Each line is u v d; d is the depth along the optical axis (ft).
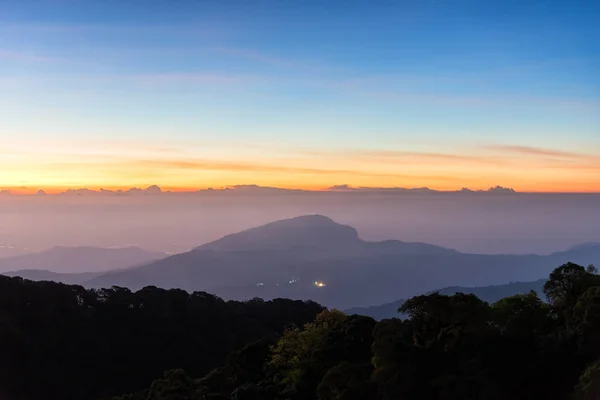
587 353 111.04
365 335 140.67
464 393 102.78
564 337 117.29
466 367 107.86
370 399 109.60
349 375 112.78
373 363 112.88
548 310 131.85
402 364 107.96
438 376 107.24
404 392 107.24
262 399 140.87
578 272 133.59
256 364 165.68
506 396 111.04
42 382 188.85
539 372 114.83
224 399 146.20
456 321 114.73
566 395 107.96
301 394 134.10
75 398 190.90
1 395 179.63
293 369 145.18
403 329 116.98
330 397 112.98
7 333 191.42
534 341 121.19
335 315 162.09
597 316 110.32
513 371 115.65
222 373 164.76
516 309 128.47
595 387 92.02
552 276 135.23
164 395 139.03
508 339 119.34
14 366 187.52
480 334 114.21
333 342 141.08
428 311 117.19
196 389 146.10
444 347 111.34
